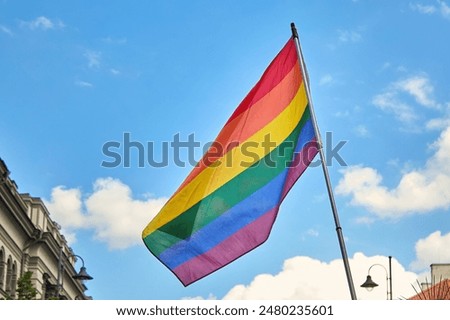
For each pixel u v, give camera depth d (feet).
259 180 59.11
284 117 61.00
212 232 57.88
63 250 298.97
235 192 58.70
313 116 60.54
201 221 57.77
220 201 58.18
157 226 57.82
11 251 238.48
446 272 187.93
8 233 233.14
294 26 62.80
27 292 192.24
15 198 226.17
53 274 287.07
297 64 62.34
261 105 60.95
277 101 61.31
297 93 61.87
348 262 54.13
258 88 61.11
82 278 193.77
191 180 58.18
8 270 237.66
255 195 58.70
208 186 58.44
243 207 58.34
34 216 264.11
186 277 57.26
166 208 57.77
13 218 233.14
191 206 57.82
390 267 152.66
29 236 252.01
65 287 319.47
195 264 57.31
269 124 60.64
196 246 57.67
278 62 62.34
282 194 59.00
